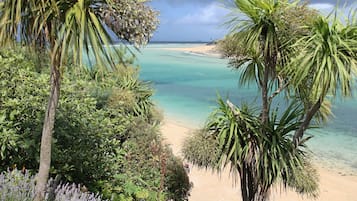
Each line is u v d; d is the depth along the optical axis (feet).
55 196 9.74
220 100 15.28
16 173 10.24
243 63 15.21
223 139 14.10
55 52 7.58
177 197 18.15
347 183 30.58
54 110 9.02
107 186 14.57
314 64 11.57
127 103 24.08
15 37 7.75
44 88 14.16
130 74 29.30
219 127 14.89
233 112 14.51
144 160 17.93
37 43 8.25
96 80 22.89
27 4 7.59
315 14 12.09
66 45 7.35
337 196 27.89
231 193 26.22
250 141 14.43
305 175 16.22
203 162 14.99
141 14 7.82
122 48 7.88
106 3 7.65
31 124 12.76
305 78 12.51
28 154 12.08
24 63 15.08
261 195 14.80
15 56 14.44
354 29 11.50
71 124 14.25
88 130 14.88
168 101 69.15
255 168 14.60
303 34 12.40
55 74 8.59
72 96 16.55
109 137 17.70
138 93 27.71
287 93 14.76
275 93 14.32
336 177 31.94
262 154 14.23
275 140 14.20
